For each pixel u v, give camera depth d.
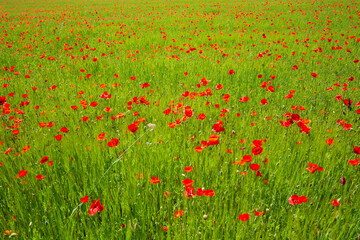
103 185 2.35
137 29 14.12
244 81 5.68
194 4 30.33
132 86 5.45
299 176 2.42
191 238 1.81
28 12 28.20
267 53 7.58
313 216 1.88
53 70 6.89
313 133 3.21
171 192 2.31
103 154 2.82
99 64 7.23
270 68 6.33
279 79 5.71
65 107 4.40
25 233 1.91
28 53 9.00
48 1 51.00
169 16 20.00
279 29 13.17
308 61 6.99
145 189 2.27
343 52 7.87
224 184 2.31
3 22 19.22
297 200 1.88
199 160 2.65
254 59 7.46
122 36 12.09
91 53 9.05
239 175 2.46
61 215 2.10
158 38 11.20
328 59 7.12
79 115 4.10
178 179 2.49
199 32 12.55
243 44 9.76
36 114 4.08
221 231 1.83
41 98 5.00
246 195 2.14
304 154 2.72
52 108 4.35
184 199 2.13
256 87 5.28
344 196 2.12
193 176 2.46
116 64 7.19
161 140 2.99
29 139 3.32
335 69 6.22
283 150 2.85
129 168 2.47
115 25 15.88
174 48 8.62
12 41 11.87
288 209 2.08
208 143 2.51
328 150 2.85
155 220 2.08
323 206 2.04
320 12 18.75
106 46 10.01
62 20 18.94
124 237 1.89
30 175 2.51
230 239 1.79
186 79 5.89
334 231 1.80
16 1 52.06
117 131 3.38
